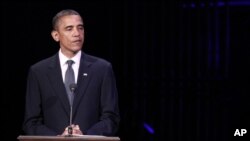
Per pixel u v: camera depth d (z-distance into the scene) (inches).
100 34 790.5
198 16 807.7
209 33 809.5
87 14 789.2
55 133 428.5
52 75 447.8
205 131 804.0
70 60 450.0
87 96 442.9
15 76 780.0
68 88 443.8
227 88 809.5
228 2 810.2
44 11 781.3
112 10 795.4
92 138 358.6
